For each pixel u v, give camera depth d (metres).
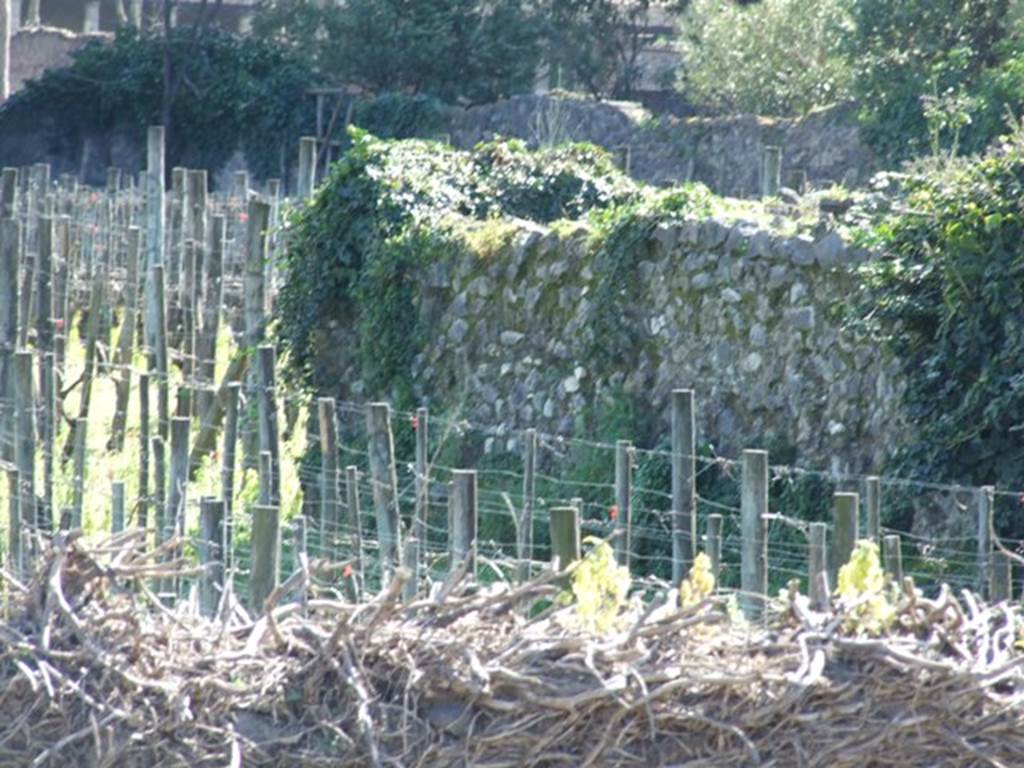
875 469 42.56
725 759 16.30
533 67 131.00
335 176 55.59
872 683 16.41
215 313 57.38
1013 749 16.30
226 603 18.38
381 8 126.69
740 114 116.12
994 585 32.22
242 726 16.73
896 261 41.50
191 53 127.56
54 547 17.36
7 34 139.62
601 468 47.44
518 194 58.12
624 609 19.06
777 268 45.12
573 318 49.97
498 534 46.84
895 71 98.06
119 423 50.56
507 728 16.36
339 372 55.81
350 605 17.45
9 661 17.11
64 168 129.75
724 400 46.41
